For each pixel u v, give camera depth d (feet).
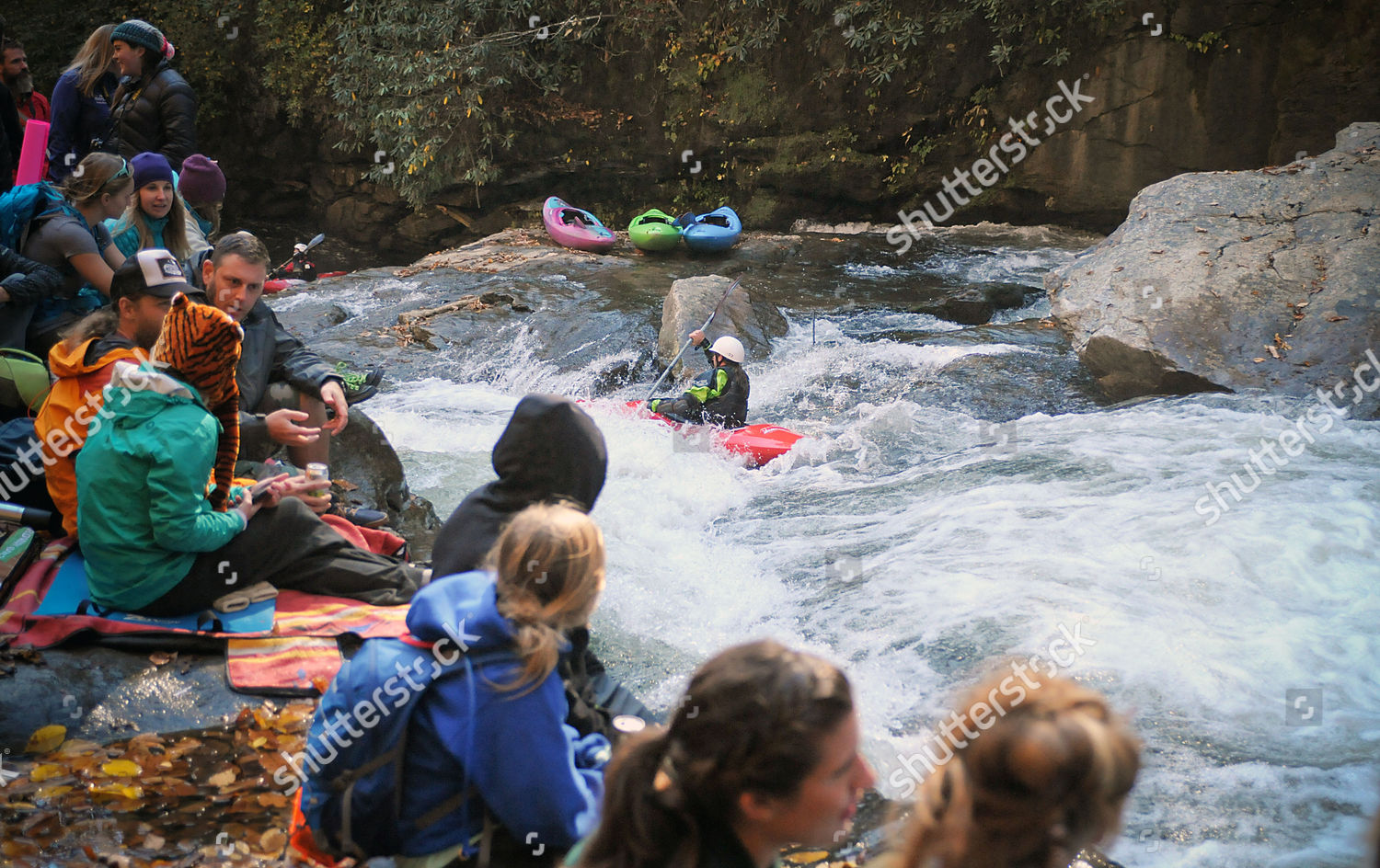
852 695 4.91
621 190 58.85
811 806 4.84
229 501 11.72
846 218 54.95
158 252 11.81
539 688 6.78
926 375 29.48
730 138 55.31
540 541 6.71
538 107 56.80
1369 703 11.85
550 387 30.42
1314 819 9.84
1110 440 21.39
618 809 4.96
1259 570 14.84
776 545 17.79
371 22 54.90
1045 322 34.42
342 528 13.20
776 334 34.37
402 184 55.52
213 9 59.06
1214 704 11.83
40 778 9.05
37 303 14.73
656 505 19.56
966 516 17.79
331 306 36.06
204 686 10.55
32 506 12.86
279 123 61.26
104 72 20.95
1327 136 44.98
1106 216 49.93
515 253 45.27
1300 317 25.02
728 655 4.99
